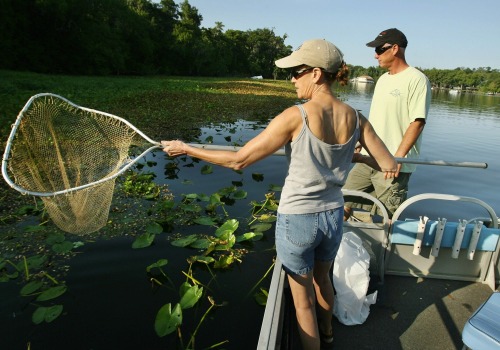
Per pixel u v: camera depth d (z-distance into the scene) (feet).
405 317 7.96
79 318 8.80
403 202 9.13
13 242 11.92
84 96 44.78
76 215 7.29
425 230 8.54
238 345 8.17
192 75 178.09
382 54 9.43
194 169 20.56
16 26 90.53
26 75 75.00
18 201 14.87
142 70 139.64
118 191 16.42
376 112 9.84
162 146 6.50
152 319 8.86
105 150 9.47
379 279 8.98
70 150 9.29
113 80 89.35
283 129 4.85
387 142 9.62
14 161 7.33
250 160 5.12
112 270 10.70
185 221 13.98
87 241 12.17
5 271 10.47
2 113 29.19
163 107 41.81
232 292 10.03
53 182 8.08
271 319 4.97
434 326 7.75
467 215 17.47
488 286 8.86
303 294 5.65
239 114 42.34
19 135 7.72
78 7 100.68
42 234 12.46
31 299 9.41
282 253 5.45
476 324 5.43
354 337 7.43
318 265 5.97
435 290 8.72
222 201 16.14
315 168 4.95
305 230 5.17
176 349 8.02
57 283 9.98
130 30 135.23
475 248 8.48
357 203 10.45
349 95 103.86
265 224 13.74
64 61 102.47
